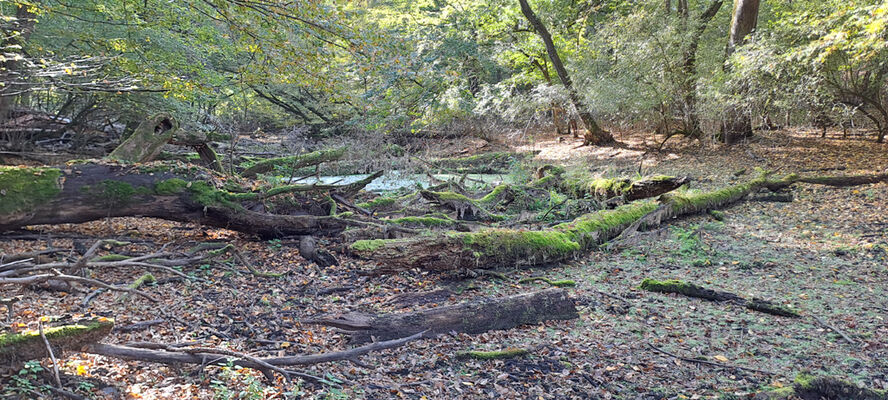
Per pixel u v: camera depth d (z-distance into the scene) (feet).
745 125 66.18
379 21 79.36
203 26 47.73
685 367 19.02
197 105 60.13
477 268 28.53
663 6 67.56
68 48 44.34
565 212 40.42
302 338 20.16
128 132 44.55
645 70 64.13
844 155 56.54
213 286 24.84
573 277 29.07
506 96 72.08
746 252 32.65
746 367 18.99
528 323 22.48
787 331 21.98
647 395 17.15
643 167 60.34
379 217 36.94
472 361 19.12
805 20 54.90
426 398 16.67
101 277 24.06
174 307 21.83
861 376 18.17
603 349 20.31
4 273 17.33
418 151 76.84
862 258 30.42
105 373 15.78
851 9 45.03
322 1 26.58
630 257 32.58
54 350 14.48
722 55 64.64
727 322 22.95
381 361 18.99
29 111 54.85
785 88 57.16
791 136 67.46
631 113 67.97
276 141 73.77
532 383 17.80
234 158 53.47
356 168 60.13
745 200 44.91
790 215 39.91
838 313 23.52
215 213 29.66
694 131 69.00
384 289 25.93
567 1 80.64
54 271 16.56
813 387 16.63
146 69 38.47
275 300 23.73
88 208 26.76
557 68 70.64
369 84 57.26
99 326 15.11
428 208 38.88
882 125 65.57
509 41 77.71
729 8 81.00
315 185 33.91
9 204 24.80
